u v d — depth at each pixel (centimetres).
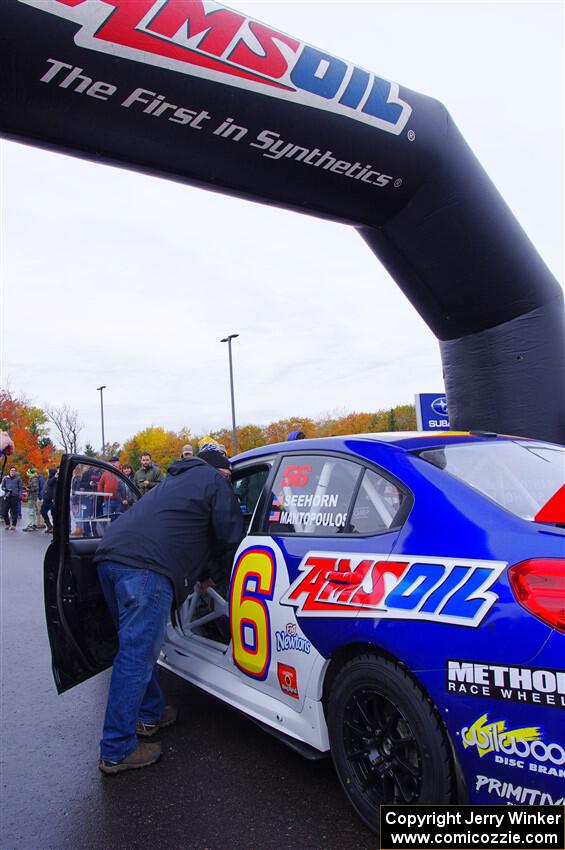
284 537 294
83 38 363
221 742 333
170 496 320
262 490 327
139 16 375
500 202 552
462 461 264
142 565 304
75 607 331
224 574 351
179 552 311
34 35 353
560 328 594
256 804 271
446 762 215
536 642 190
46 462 3444
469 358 612
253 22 422
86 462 354
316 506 289
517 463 274
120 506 403
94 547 352
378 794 243
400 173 504
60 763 319
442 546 225
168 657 383
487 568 209
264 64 421
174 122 415
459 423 628
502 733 197
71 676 331
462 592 211
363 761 249
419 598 222
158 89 395
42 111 385
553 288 590
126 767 304
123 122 406
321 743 262
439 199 529
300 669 269
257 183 477
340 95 452
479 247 553
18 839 253
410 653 220
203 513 319
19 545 1280
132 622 302
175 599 316
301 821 257
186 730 349
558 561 194
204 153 441
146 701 340
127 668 302
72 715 383
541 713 188
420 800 220
